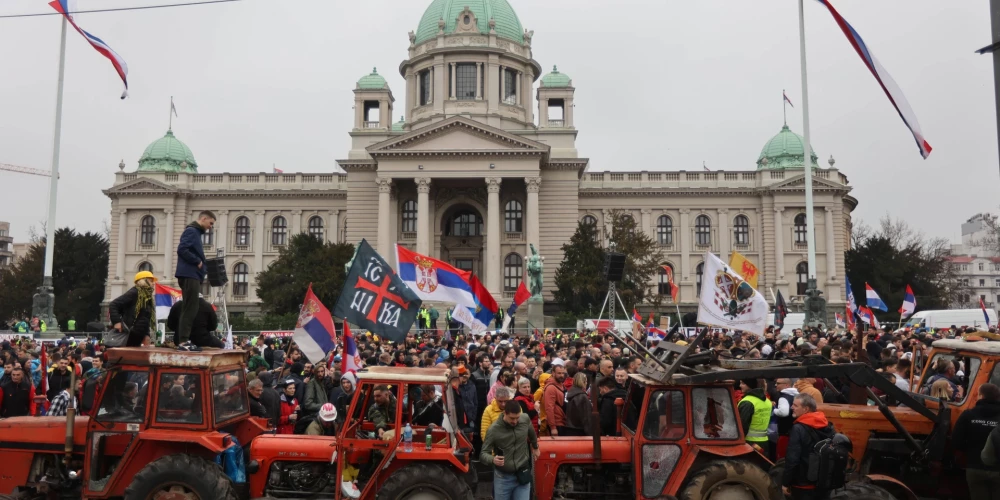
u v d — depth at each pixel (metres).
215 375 12.42
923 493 12.81
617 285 68.12
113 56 35.03
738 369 11.97
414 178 73.00
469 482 12.52
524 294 39.72
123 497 11.98
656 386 11.95
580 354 20.03
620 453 12.45
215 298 82.19
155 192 81.25
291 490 12.87
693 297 81.19
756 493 11.43
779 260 79.44
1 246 175.75
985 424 11.62
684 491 11.55
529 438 11.98
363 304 16.05
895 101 16.91
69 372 17.75
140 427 12.03
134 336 13.61
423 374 12.44
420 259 24.19
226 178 84.50
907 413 12.81
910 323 52.62
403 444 11.97
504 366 18.05
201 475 11.52
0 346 25.05
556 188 77.62
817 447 11.38
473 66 84.31
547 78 82.25
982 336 14.82
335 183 84.44
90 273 87.56
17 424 12.73
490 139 73.19
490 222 72.38
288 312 67.50
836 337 27.42
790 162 83.81
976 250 192.75
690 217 82.38
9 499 12.61
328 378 17.47
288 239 83.44
